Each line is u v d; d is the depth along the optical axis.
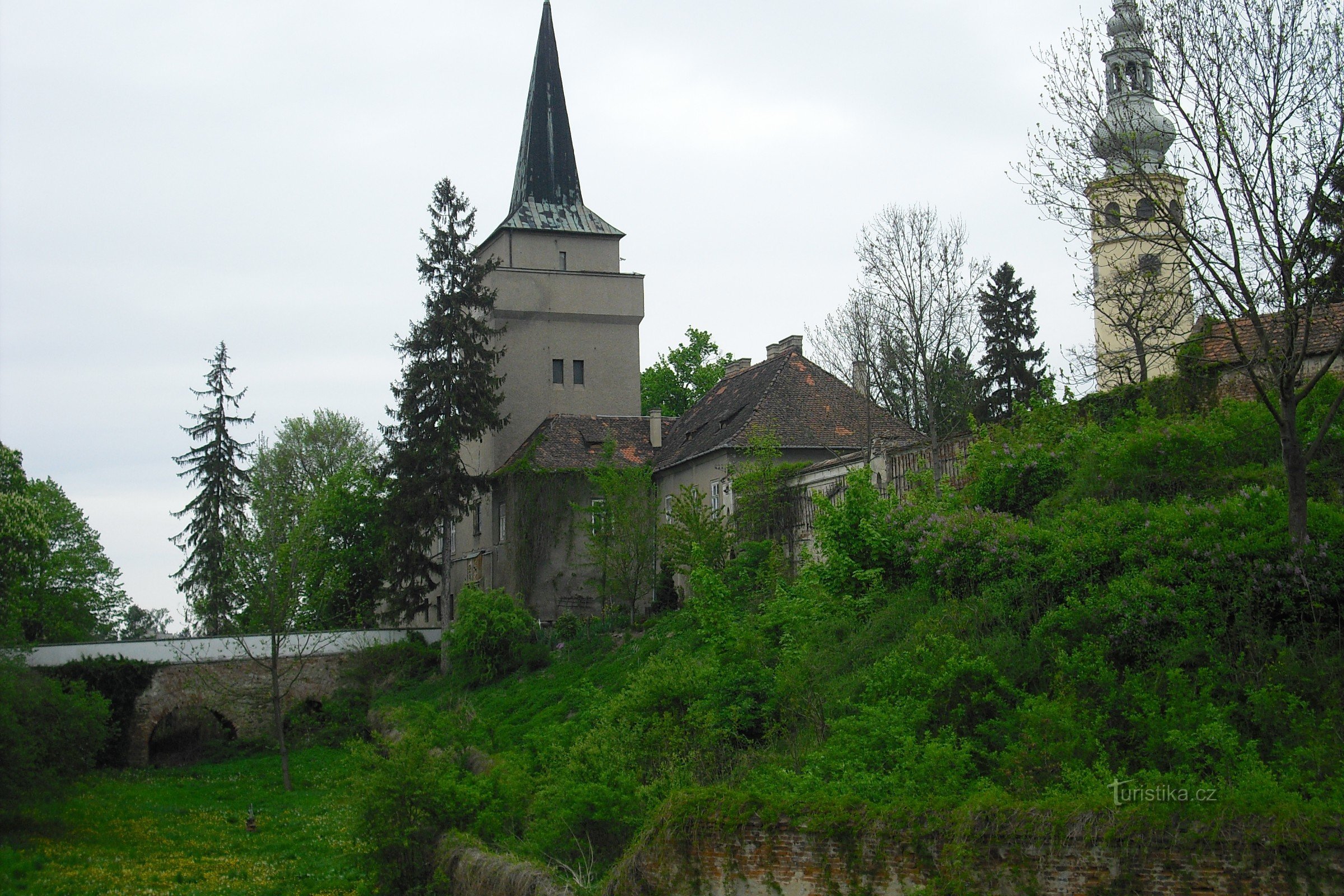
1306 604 15.37
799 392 44.00
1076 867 10.98
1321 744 12.84
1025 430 25.02
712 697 20.36
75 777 35.03
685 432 49.25
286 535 42.34
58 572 60.69
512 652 40.94
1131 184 17.95
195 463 57.31
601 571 47.34
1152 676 15.34
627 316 55.50
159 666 44.66
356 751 21.23
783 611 23.05
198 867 27.06
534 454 48.34
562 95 58.16
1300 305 16.56
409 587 49.16
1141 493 20.83
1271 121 16.58
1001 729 15.28
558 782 18.86
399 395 48.78
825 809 12.46
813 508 33.66
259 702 46.22
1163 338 19.44
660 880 13.24
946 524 21.17
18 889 24.92
